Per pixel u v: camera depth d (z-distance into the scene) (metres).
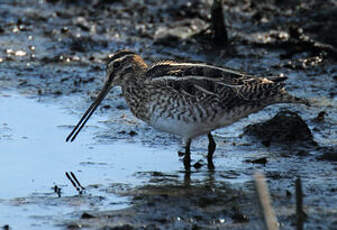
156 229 9.56
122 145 13.45
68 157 12.77
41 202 10.76
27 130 14.09
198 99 11.77
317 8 20.81
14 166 12.30
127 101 12.75
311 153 12.73
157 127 12.36
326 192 10.77
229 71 12.04
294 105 15.38
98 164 12.44
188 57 18.42
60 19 21.98
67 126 14.40
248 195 10.82
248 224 9.67
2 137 13.68
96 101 13.01
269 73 17.17
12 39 20.05
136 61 12.56
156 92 11.99
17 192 11.19
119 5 23.38
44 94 16.28
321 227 9.45
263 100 11.88
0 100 15.77
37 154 12.89
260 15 21.12
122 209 10.38
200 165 12.30
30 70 17.81
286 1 22.25
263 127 13.63
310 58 18.06
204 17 21.61
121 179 11.73
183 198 10.76
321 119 14.38
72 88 16.72
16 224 9.91
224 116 11.96
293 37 19.12
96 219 10.02
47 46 19.66
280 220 9.71
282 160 12.45
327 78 16.91
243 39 19.42
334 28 19.12
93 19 21.91
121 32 20.70
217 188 11.17
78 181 11.65
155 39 20.05
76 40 19.98
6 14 22.28
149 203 10.52
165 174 11.95
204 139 13.76
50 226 9.81
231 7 22.20
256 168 12.08
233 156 12.77
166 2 23.41
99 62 18.50
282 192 10.85
